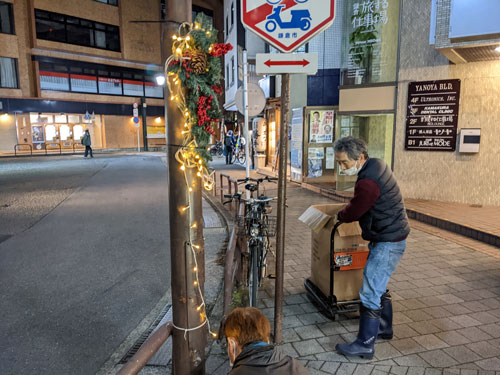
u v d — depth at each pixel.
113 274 5.08
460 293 4.23
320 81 13.41
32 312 4.00
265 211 4.52
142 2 33.97
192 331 2.44
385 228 2.94
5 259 5.65
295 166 12.81
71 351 3.29
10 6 26.77
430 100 8.31
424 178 8.66
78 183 13.05
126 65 33.59
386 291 3.31
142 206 9.46
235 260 3.96
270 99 15.48
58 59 29.19
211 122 2.31
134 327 3.71
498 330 3.44
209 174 2.47
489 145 7.91
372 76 9.73
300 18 2.82
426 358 3.02
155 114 36.28
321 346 3.22
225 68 26.45
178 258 2.36
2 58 26.72
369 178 2.88
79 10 29.88
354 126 11.59
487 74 7.73
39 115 29.70
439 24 6.80
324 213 3.73
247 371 1.58
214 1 35.16
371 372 2.86
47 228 7.37
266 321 1.79
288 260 5.38
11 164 20.17
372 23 9.50
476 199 8.18
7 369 3.04
